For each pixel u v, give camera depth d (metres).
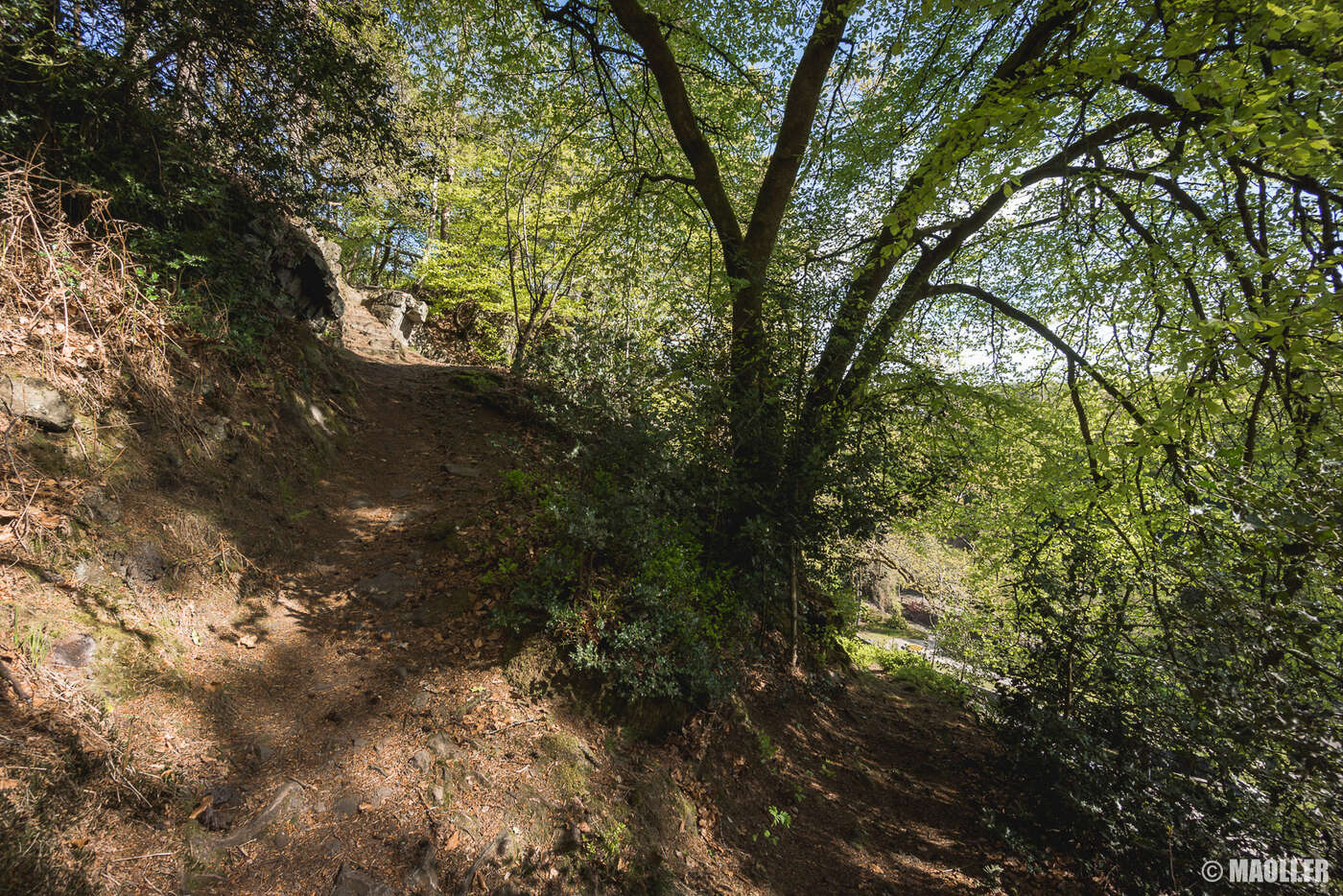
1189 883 4.82
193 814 2.88
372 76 6.57
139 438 4.50
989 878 5.15
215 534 4.63
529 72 9.15
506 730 4.19
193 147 5.58
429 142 9.28
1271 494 3.78
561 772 4.11
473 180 15.57
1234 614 4.27
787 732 6.59
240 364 6.15
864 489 6.48
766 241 7.58
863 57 8.44
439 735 3.90
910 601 20.47
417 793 3.52
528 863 3.49
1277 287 3.95
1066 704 5.75
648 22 7.32
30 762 2.49
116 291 4.48
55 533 3.52
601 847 3.85
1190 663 4.84
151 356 4.82
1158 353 6.95
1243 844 4.63
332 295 9.06
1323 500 3.65
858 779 6.50
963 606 9.23
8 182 4.00
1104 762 5.31
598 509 5.38
